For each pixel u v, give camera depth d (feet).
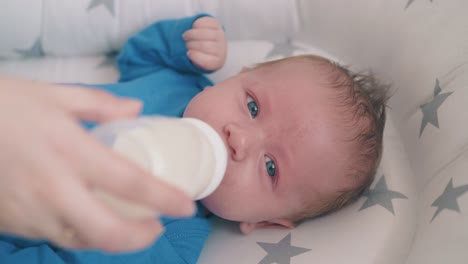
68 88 1.12
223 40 3.40
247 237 2.87
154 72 3.43
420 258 2.32
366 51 3.48
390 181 2.90
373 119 2.87
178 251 2.68
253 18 3.62
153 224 1.15
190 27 3.36
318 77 2.85
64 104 1.08
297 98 2.72
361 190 2.86
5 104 0.96
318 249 2.65
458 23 2.90
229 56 3.69
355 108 2.81
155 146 1.49
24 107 0.97
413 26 3.13
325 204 2.80
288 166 2.64
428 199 2.64
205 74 3.66
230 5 3.57
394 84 3.24
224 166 1.98
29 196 0.94
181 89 3.34
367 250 2.58
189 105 2.90
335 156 2.69
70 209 0.95
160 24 3.47
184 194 1.09
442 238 2.27
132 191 1.02
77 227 0.98
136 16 3.49
